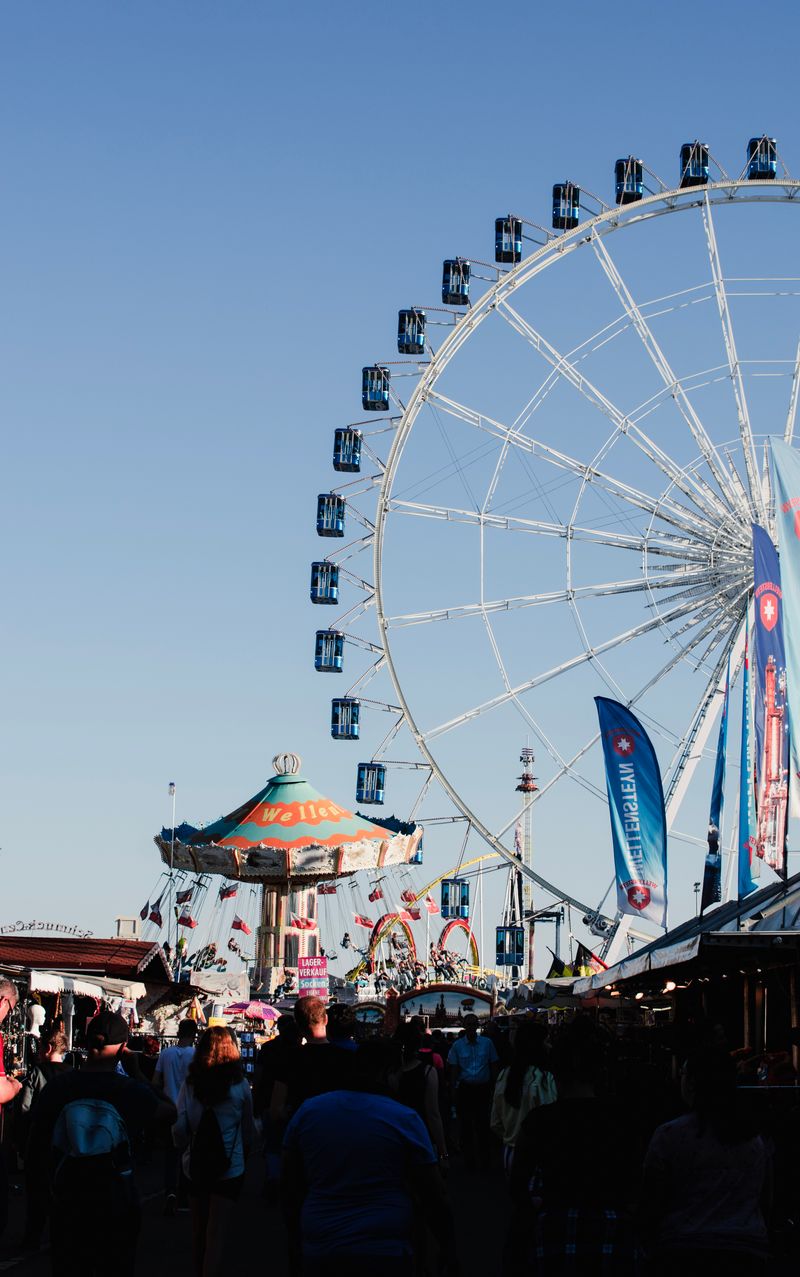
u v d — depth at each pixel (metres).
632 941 54.12
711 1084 8.77
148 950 35.22
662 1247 8.62
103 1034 11.14
